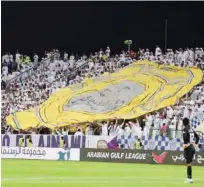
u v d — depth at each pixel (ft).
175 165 102.94
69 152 115.44
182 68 158.10
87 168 88.22
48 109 149.89
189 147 59.06
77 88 159.74
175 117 129.08
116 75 162.81
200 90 145.79
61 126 138.82
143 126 134.31
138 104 144.25
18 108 153.38
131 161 109.50
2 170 79.61
